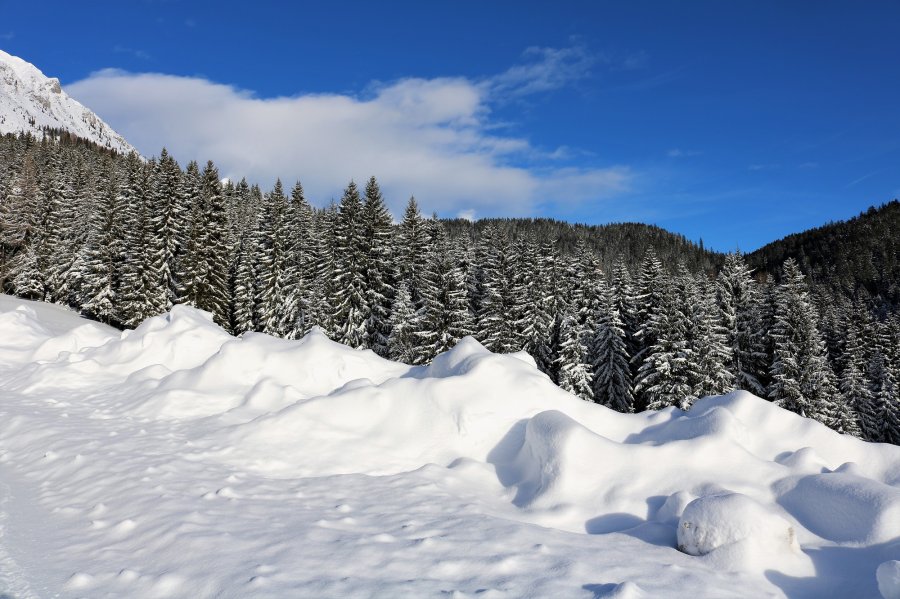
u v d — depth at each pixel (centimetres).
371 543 493
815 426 766
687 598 408
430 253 4712
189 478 680
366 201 4522
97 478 677
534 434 738
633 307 4359
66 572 438
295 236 5353
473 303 5000
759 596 428
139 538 502
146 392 1118
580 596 397
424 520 569
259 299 5344
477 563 454
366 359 1145
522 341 4391
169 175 4897
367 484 704
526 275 4528
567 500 636
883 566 409
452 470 761
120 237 5269
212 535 502
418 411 869
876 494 539
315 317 4659
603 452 685
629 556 491
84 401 1128
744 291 4362
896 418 4719
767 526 494
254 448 804
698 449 683
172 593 401
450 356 1012
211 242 4938
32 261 5675
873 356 5228
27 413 1005
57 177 5941
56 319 4603
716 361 3691
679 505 581
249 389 1083
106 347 1434
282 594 390
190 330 1373
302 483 701
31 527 534
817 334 4034
